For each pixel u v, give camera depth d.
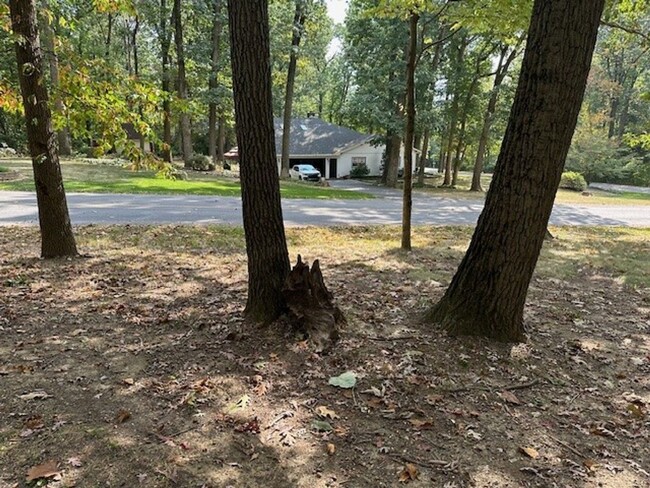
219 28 20.94
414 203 16.95
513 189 3.21
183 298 4.46
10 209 9.90
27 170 16.47
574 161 31.98
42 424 2.32
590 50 2.89
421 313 4.05
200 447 2.19
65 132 23.00
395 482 1.99
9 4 5.02
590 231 11.15
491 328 3.48
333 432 2.34
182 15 22.02
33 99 5.25
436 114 22.53
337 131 35.62
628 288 5.61
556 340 3.68
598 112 33.34
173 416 2.44
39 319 3.81
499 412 2.60
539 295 5.12
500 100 24.55
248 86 3.28
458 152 27.00
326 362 3.10
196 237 7.71
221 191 15.01
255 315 3.67
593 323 4.21
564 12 2.81
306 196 16.12
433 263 6.50
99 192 13.30
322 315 3.46
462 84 24.62
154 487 1.90
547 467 2.13
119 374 2.89
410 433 2.36
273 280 3.62
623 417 2.61
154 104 5.56
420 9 6.36
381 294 4.81
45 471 1.97
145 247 6.81
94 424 2.34
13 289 4.57
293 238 8.16
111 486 1.90
